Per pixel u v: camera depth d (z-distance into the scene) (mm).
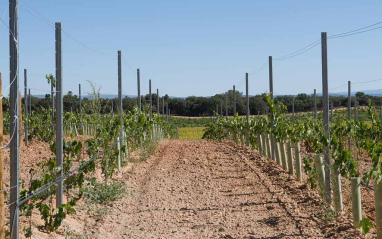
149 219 8797
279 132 14992
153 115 28281
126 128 16422
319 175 9477
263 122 19078
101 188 10445
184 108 78500
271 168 14945
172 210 9500
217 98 76125
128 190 11508
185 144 28609
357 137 15805
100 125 12258
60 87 8141
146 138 20594
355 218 7422
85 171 9445
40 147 17344
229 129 31125
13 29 5656
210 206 9766
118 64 15484
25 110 18172
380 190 6605
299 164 12281
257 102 63156
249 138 24484
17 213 5633
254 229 7867
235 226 8133
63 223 7992
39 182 7090
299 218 8438
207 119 70438
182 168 15781
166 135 39875
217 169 15445
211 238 7422
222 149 23750
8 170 12219
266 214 8906
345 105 54562
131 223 8539
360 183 7570
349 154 8500
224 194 11055
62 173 8078
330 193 9289
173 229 8031
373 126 15852
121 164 15320
